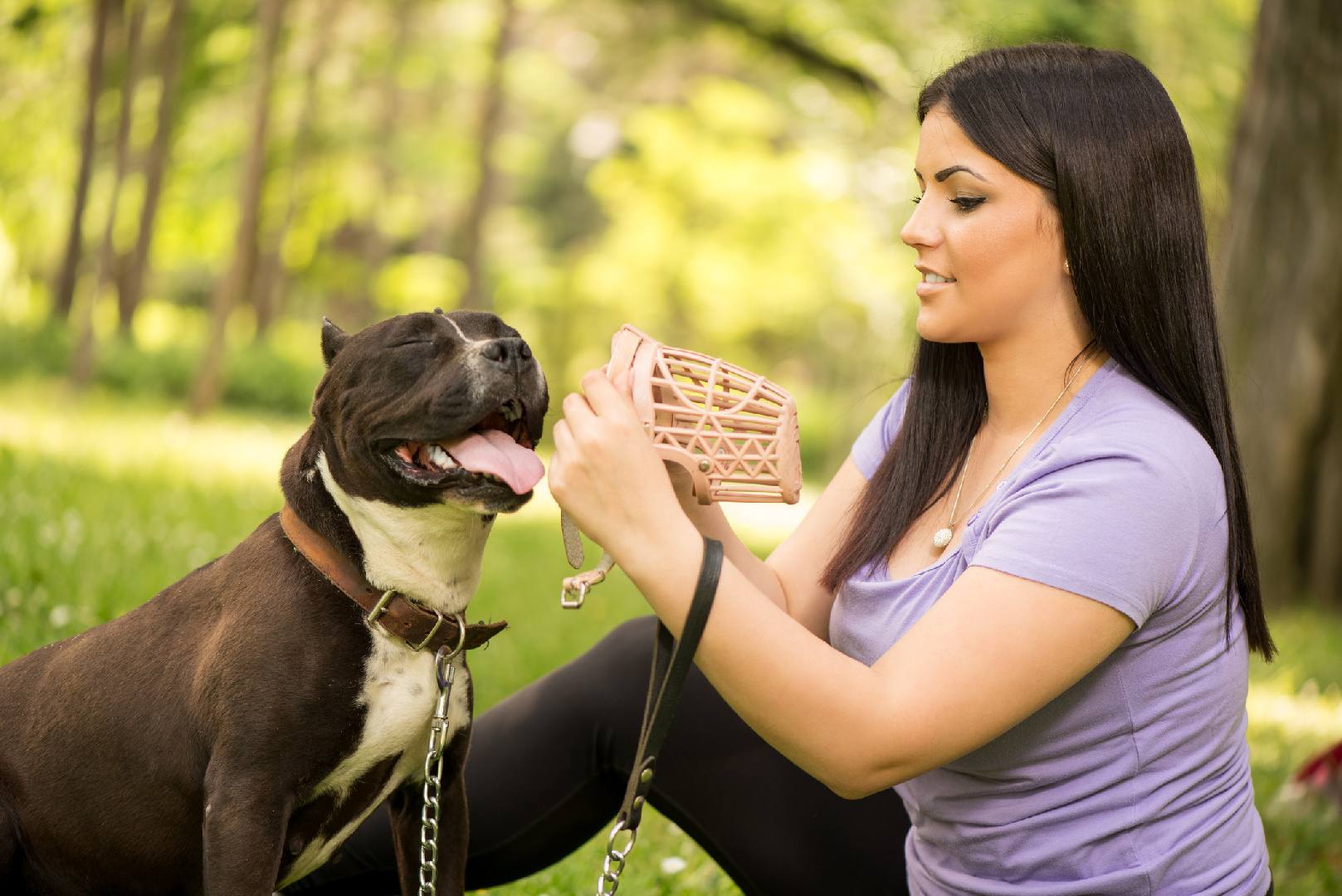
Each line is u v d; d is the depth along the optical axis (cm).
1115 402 186
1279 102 893
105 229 1620
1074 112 182
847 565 212
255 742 208
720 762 231
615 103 2945
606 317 3312
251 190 1588
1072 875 187
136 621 229
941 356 212
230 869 204
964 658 166
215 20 2020
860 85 1716
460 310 235
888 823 228
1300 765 447
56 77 1964
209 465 949
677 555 162
